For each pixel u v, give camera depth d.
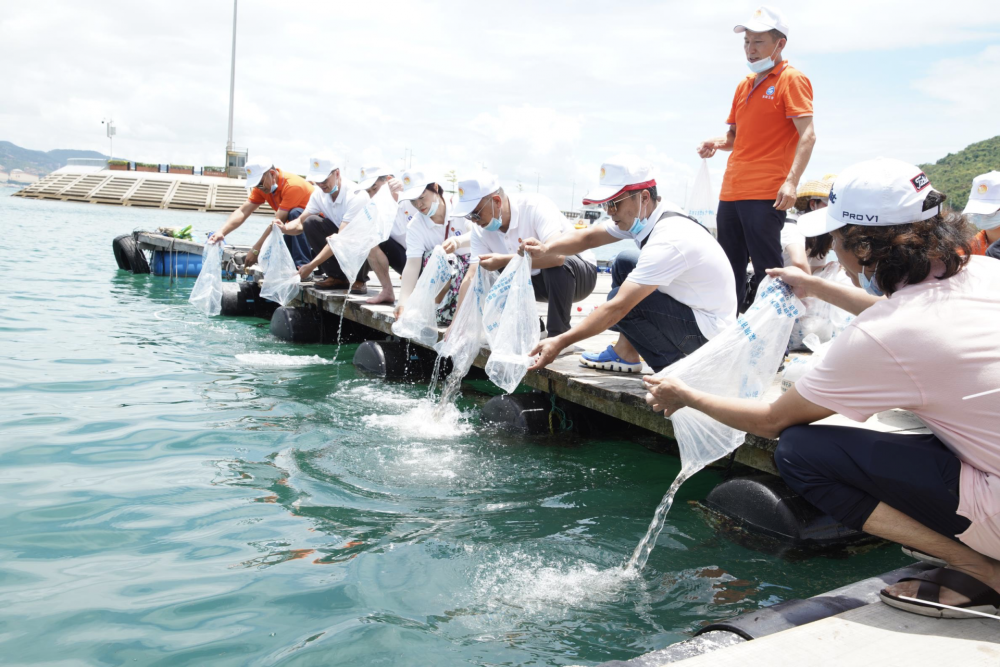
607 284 9.16
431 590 2.46
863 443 2.05
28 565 2.49
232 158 63.94
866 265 2.02
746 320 2.82
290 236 7.47
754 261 4.54
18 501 3.00
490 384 5.61
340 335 6.84
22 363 5.33
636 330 3.75
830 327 4.59
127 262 12.02
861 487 2.07
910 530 2.05
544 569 2.65
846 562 2.77
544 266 4.43
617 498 3.37
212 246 7.87
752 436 3.12
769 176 4.38
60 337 6.38
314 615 2.26
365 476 3.52
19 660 1.97
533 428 4.27
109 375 5.16
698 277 3.48
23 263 11.94
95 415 4.21
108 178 60.44
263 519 2.96
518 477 3.61
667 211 3.50
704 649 1.79
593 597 2.46
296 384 5.25
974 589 1.84
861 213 1.96
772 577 2.63
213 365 5.72
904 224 1.93
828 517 2.92
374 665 2.01
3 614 2.18
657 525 3.05
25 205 41.47
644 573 2.64
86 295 9.07
